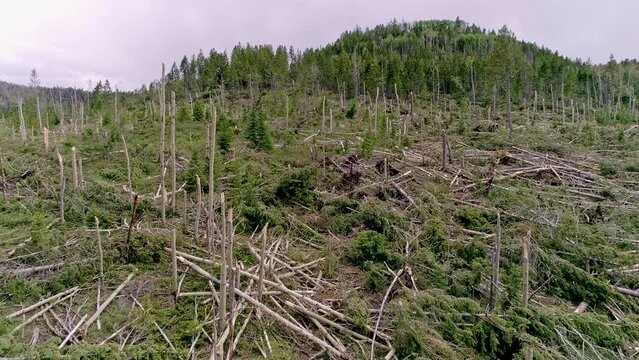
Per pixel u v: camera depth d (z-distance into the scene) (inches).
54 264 226.2
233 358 174.1
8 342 156.7
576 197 365.1
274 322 194.2
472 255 258.5
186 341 182.9
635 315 220.1
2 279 209.2
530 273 240.2
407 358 173.3
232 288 177.6
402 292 217.3
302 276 237.0
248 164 397.4
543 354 175.6
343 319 199.0
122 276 223.9
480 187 375.2
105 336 182.7
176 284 211.2
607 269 255.9
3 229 266.7
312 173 349.7
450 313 198.4
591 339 192.2
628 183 408.5
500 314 199.9
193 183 347.9
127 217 289.9
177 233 257.0
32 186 337.7
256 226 295.4
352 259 261.9
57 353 155.6
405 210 327.6
